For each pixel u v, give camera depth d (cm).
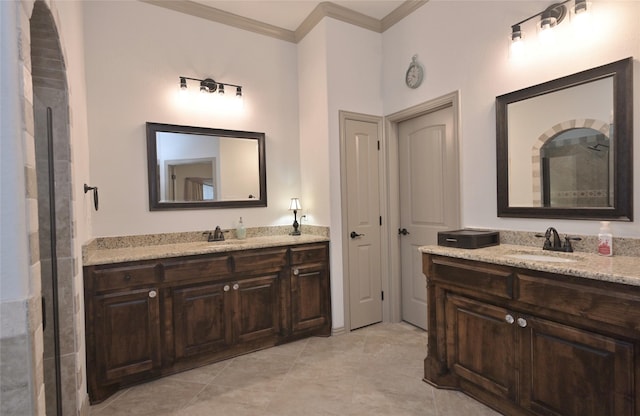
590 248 184
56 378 157
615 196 174
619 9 172
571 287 146
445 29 266
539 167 206
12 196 86
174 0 284
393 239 330
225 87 310
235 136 314
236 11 306
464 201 253
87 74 252
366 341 289
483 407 193
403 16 304
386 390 213
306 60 334
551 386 158
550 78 200
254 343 273
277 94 338
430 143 297
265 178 328
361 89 322
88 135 251
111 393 215
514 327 173
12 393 86
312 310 296
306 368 243
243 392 214
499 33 227
